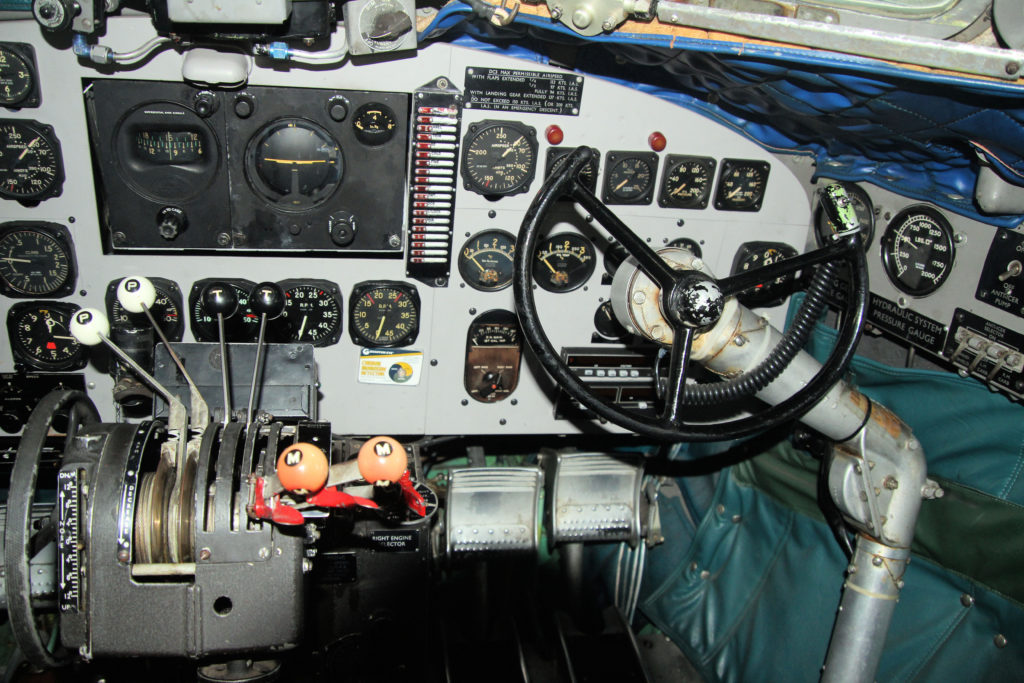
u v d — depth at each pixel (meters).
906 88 0.59
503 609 0.96
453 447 1.04
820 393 0.64
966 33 0.57
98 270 0.80
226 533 0.53
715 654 0.91
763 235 0.90
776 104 0.74
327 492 0.51
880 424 0.71
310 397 0.77
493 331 0.90
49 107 0.73
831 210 0.63
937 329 0.73
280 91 0.76
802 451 0.86
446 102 0.78
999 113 0.57
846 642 0.75
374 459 0.49
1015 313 0.65
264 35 0.69
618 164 0.84
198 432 0.60
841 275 0.84
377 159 0.80
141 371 0.60
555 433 0.96
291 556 0.55
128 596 0.53
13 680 0.81
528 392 0.94
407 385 0.91
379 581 0.79
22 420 0.85
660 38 0.63
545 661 0.88
